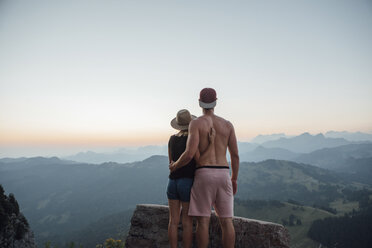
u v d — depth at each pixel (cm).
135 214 369
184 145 300
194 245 330
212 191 276
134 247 359
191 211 283
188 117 312
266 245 299
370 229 16200
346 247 15038
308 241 16575
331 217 19462
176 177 296
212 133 283
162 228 350
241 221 315
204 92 294
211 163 279
